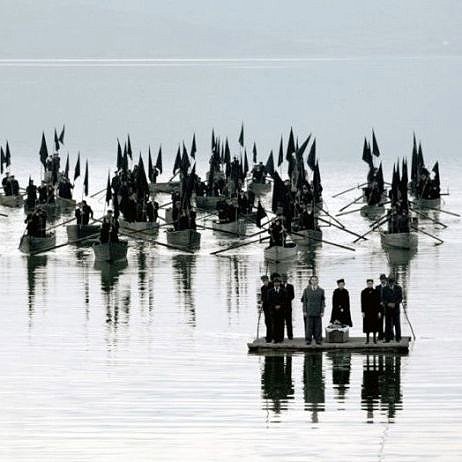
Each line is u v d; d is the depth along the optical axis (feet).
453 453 506.07
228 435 527.81
